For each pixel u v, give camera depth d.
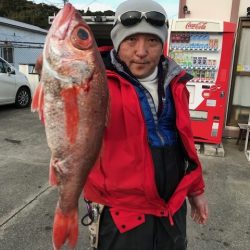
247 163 5.67
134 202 1.55
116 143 1.51
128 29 1.50
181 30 5.88
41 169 5.10
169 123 1.65
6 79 10.02
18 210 3.79
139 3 1.49
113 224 1.57
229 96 7.14
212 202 4.13
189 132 1.64
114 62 1.56
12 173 4.92
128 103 1.49
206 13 6.92
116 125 1.50
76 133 1.26
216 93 6.02
